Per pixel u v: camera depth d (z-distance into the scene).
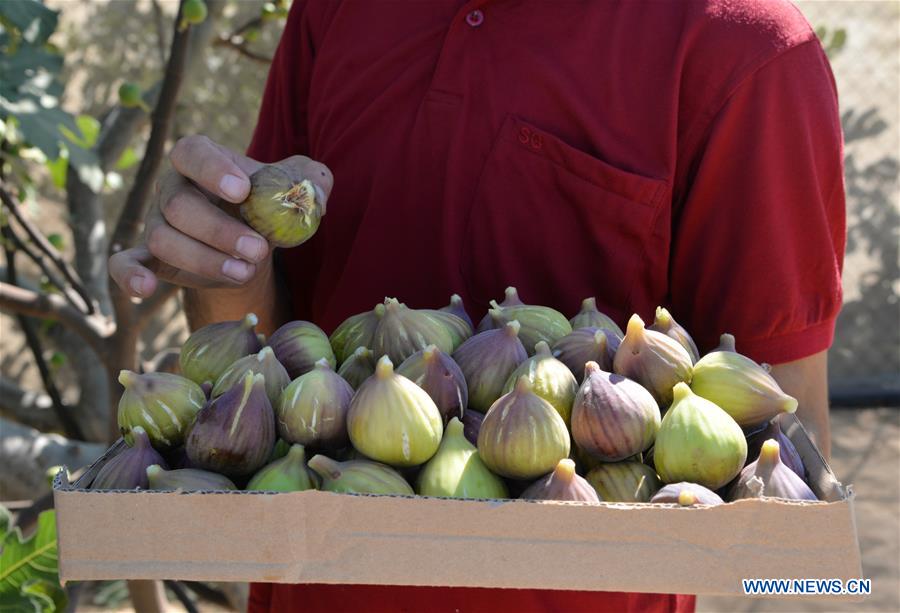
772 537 0.99
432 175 1.61
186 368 1.34
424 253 1.64
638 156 1.50
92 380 3.38
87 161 2.32
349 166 1.70
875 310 6.37
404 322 1.31
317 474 1.13
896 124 6.39
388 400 1.12
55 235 3.49
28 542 1.94
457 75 1.58
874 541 4.65
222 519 1.01
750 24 1.44
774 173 1.46
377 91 1.68
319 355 1.33
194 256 1.38
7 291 2.64
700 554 0.99
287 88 1.87
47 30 2.31
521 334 1.33
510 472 1.12
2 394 3.59
